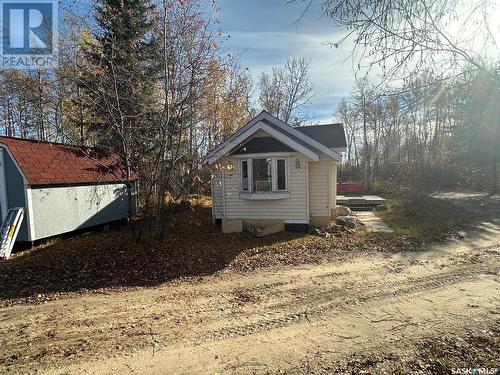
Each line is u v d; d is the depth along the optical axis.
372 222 13.47
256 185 11.95
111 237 11.35
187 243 9.86
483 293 5.40
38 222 10.55
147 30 8.93
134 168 9.74
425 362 3.40
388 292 5.55
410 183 25.45
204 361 3.57
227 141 11.84
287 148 11.55
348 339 3.97
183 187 10.26
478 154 22.23
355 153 39.03
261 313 4.84
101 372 3.41
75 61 9.78
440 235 10.37
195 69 8.87
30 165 10.55
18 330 4.48
